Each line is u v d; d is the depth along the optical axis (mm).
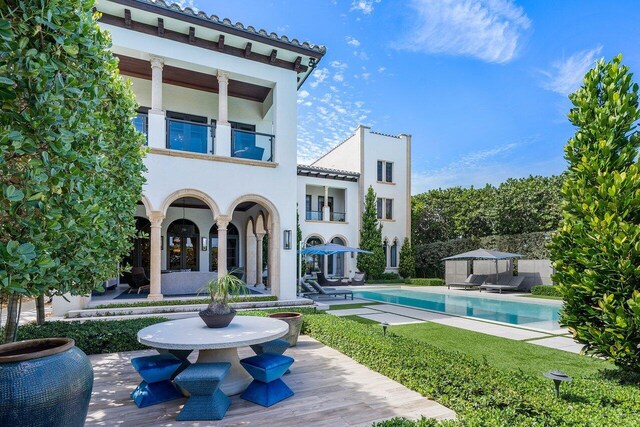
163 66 11930
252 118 15430
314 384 5207
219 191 11734
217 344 4262
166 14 10484
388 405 4473
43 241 2898
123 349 6910
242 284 5824
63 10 3023
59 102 3207
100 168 4133
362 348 6223
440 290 21703
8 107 2719
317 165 36438
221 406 4230
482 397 3836
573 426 2957
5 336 4168
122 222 6617
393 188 29328
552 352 7258
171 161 11141
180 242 17859
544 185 26828
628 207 4566
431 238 33406
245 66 12375
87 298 10164
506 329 9672
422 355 5379
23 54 2684
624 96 4961
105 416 4191
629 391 3920
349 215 27938
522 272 20938
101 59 4727
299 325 7422
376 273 26969
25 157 2982
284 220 12695
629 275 4371
